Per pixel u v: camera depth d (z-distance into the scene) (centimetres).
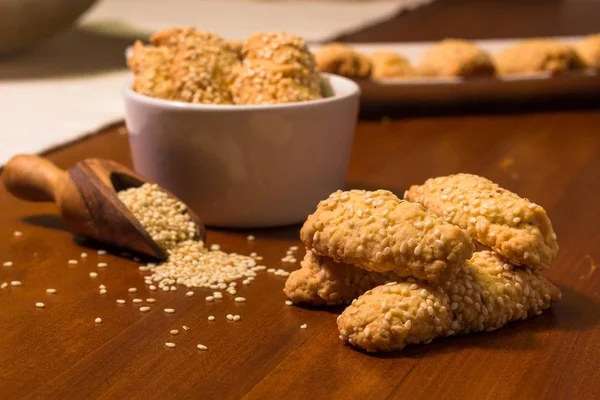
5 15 99
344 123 59
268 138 57
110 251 56
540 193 64
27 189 58
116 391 44
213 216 58
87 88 91
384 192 49
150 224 55
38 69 101
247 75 58
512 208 49
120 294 51
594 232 58
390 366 46
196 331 48
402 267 47
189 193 58
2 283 53
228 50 60
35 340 48
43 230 58
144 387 45
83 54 109
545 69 81
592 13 142
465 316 48
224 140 57
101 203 55
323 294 50
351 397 44
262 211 58
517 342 48
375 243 47
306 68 59
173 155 58
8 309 50
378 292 47
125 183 58
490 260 49
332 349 47
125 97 59
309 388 45
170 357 47
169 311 50
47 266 54
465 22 134
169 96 58
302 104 57
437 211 51
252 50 60
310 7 144
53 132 74
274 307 50
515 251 49
